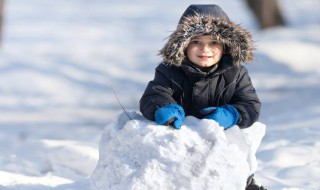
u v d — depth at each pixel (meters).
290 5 48.06
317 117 10.41
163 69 4.96
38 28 39.09
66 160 6.90
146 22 42.88
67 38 35.28
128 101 20.66
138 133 4.62
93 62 27.34
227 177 4.53
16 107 19.42
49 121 15.98
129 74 25.86
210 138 4.60
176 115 4.62
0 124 15.22
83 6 51.28
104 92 22.73
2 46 29.92
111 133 4.82
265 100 17.69
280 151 7.23
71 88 23.22
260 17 31.44
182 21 5.00
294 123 10.09
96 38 35.66
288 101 15.98
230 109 4.79
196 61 4.86
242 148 4.75
